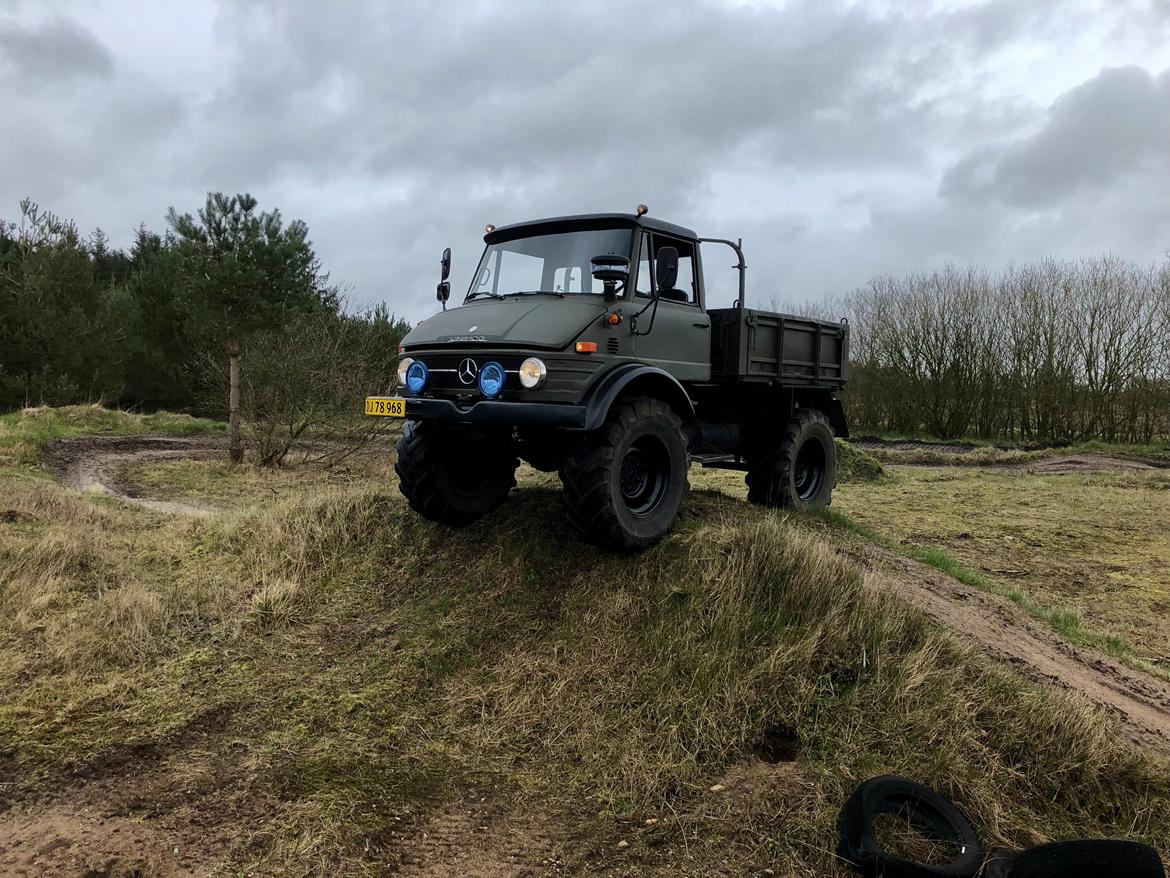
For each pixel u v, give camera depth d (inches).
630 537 189.5
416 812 131.6
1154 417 961.5
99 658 182.5
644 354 210.1
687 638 169.8
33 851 117.8
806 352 295.3
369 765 143.6
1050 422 1037.2
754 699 155.3
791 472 289.3
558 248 219.5
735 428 280.4
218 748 148.6
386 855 120.2
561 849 124.2
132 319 909.2
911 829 129.5
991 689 164.9
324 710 162.2
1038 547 398.9
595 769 144.1
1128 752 158.9
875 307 1168.2
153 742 149.6
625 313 202.7
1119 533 437.1
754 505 277.3
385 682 172.6
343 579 222.4
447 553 221.9
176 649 189.0
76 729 153.6
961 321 1088.8
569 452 186.9
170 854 117.8
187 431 735.7
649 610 180.5
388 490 276.4
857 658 166.2
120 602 207.2
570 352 185.0
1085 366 997.2
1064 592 319.6
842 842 125.2
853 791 135.0
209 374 642.2
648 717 155.1
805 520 278.1
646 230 215.0
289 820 126.1
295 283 557.3
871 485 609.6
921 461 856.9
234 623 200.8
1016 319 1049.5
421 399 192.4
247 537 257.6
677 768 142.3
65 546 241.0
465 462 226.2
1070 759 150.6
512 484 241.0
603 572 194.9
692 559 190.5
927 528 432.8
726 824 130.5
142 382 948.0
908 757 144.6
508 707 162.4
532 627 185.9
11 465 463.8
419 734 155.9
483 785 140.8
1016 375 1050.7
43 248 812.6
